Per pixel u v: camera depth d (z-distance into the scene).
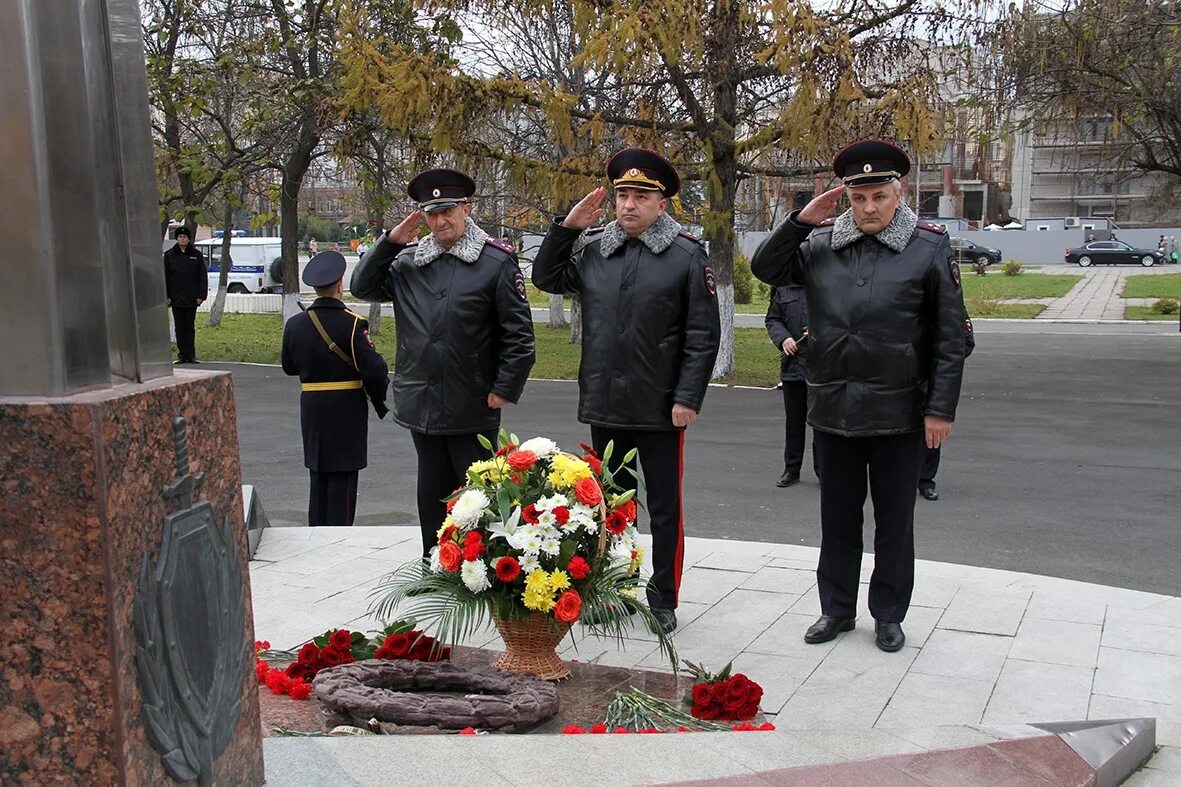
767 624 5.02
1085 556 6.52
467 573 3.86
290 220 19.03
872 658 4.56
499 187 21.03
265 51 17.42
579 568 3.85
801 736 3.18
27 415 2.05
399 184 18.20
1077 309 30.52
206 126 20.44
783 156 15.94
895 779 2.91
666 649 4.38
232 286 39.72
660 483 5.02
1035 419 12.09
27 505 2.07
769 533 7.20
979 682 4.27
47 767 2.14
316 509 7.06
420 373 5.50
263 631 4.83
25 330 2.08
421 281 5.56
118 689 2.10
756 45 13.88
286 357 6.95
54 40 2.12
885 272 4.71
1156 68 14.94
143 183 2.41
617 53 12.71
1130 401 13.46
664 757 2.94
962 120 15.84
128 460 2.14
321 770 2.78
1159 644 4.68
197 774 2.36
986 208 64.75
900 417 4.66
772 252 4.95
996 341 22.22
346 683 3.63
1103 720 3.60
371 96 13.97
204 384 2.45
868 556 6.34
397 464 9.80
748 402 13.66
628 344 5.00
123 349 2.33
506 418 12.05
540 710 3.55
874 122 13.59
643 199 4.97
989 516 7.57
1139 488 8.45
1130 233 56.47
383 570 5.82
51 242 2.07
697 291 4.98
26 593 2.09
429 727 3.46
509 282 5.50
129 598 2.13
